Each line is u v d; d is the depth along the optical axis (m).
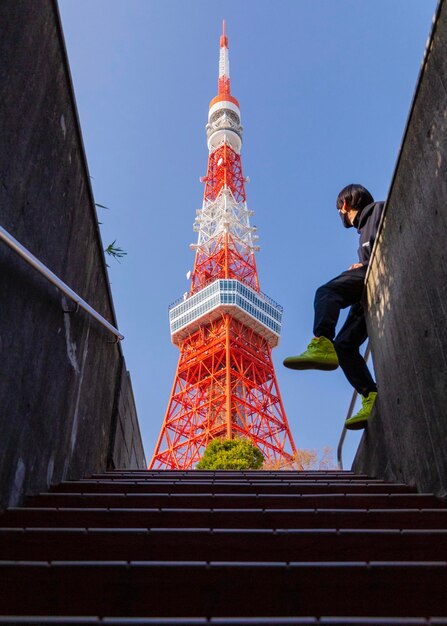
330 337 4.24
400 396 3.76
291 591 1.74
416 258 3.25
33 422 3.32
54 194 3.57
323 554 2.13
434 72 2.84
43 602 1.70
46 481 3.60
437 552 2.14
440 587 1.73
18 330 2.97
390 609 1.70
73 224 4.09
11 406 2.93
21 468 3.11
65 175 3.80
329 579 1.75
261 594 1.73
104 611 1.70
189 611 1.71
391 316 3.85
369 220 4.77
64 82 3.65
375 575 1.75
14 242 2.51
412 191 3.27
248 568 1.77
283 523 2.53
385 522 2.53
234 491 3.50
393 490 3.52
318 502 3.00
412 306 3.37
